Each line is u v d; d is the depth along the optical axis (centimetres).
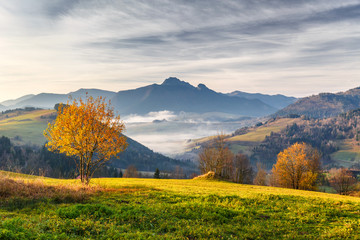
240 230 1493
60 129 2688
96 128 2769
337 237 1441
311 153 6838
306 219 1755
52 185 2161
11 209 1475
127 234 1159
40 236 1005
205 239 1252
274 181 8625
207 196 2270
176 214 1634
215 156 7850
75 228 1176
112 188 2505
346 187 8188
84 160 2869
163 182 4606
